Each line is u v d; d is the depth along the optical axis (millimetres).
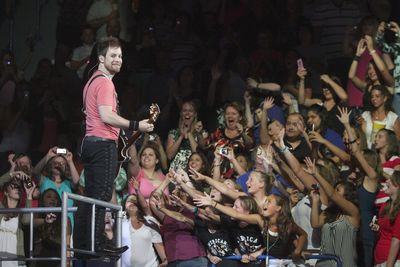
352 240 17203
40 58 24750
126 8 24281
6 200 18609
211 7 23203
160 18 23797
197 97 22078
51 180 19391
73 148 22703
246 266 16672
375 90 19359
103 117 12945
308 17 22312
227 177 19094
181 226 17594
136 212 17922
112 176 13164
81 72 23703
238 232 16797
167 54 23234
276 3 22656
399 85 19953
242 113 20312
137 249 17766
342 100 19969
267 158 18219
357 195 17531
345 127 18078
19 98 23203
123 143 13531
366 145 19156
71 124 23188
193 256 17391
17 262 17875
